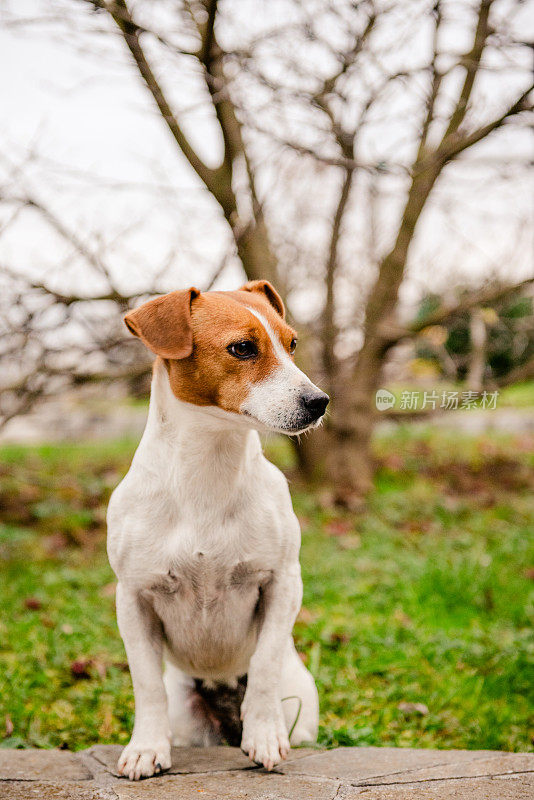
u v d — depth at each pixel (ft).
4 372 19.35
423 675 12.75
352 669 13.00
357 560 18.58
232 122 18.10
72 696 12.07
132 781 7.97
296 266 24.93
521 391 48.14
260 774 8.14
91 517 21.84
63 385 20.67
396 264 23.34
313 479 24.62
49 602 16.40
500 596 16.19
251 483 8.87
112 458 30.27
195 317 8.80
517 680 12.32
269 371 8.61
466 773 7.89
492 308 24.57
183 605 8.98
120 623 8.95
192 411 8.63
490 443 32.55
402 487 25.94
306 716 9.75
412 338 23.70
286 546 8.98
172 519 8.73
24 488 24.12
